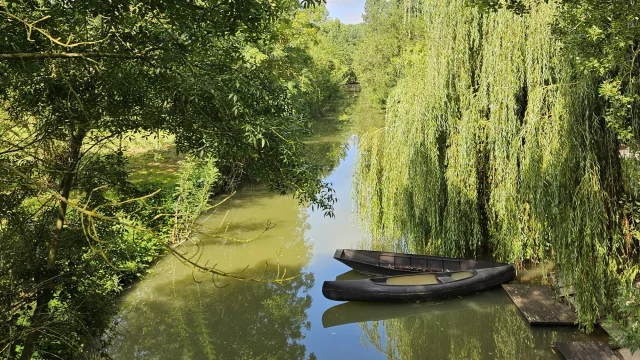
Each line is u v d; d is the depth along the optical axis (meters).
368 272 12.00
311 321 10.41
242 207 18.34
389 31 30.55
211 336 9.84
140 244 12.03
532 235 9.88
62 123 4.49
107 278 6.00
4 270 4.53
